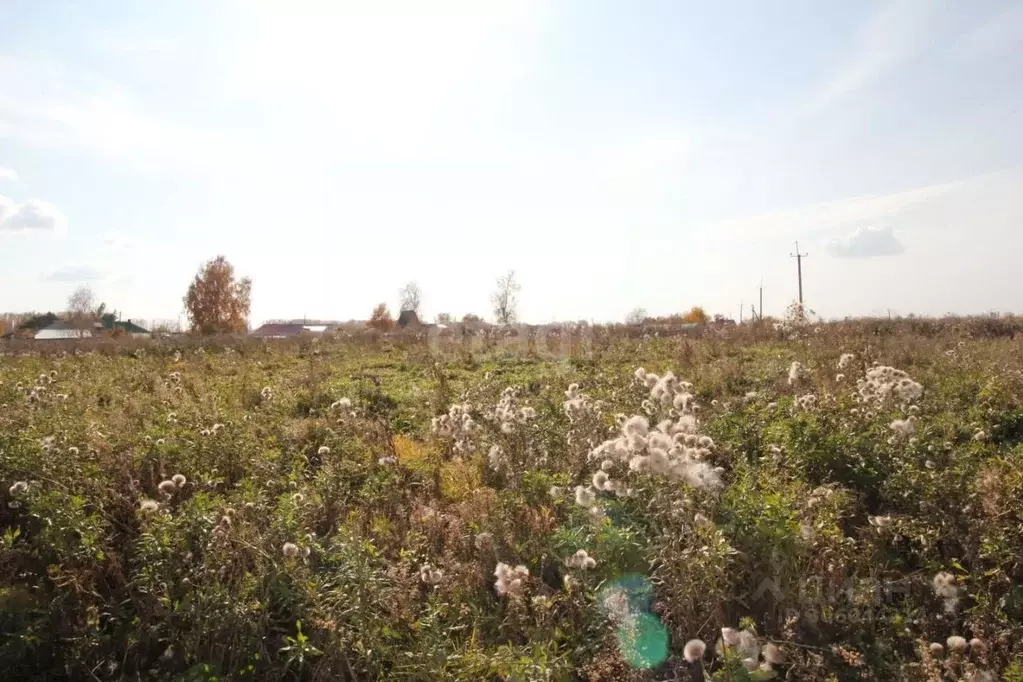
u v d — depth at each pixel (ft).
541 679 10.91
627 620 12.61
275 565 13.69
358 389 35.37
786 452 19.63
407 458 21.93
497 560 15.05
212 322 141.59
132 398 31.68
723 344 56.44
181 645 13.14
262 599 13.58
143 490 19.24
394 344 69.77
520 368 46.44
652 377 22.25
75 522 15.30
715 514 14.53
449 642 12.27
